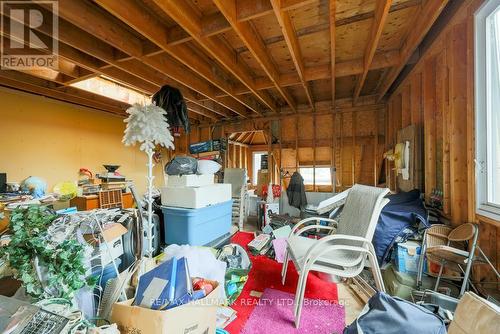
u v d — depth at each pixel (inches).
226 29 82.1
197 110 201.8
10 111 141.9
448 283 72.7
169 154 253.3
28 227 46.4
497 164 63.8
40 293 45.3
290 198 177.3
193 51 109.8
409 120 133.0
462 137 78.5
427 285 72.2
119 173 197.5
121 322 44.6
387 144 167.6
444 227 77.9
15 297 50.1
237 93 148.5
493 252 67.6
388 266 84.1
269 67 116.5
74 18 74.2
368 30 97.2
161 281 48.1
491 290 65.2
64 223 54.6
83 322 40.9
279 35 100.7
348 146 189.0
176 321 42.9
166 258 66.9
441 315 49.2
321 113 193.6
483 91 66.6
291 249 75.3
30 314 38.5
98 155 191.3
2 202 116.5
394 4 82.3
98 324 47.7
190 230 81.0
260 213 175.8
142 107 69.0
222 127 234.2
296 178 178.7
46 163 158.4
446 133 86.1
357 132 186.4
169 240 84.4
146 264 63.7
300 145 203.6
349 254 70.9
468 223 67.9
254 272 91.3
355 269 66.5
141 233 69.2
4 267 53.4
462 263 64.4
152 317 42.2
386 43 107.0
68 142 171.2
